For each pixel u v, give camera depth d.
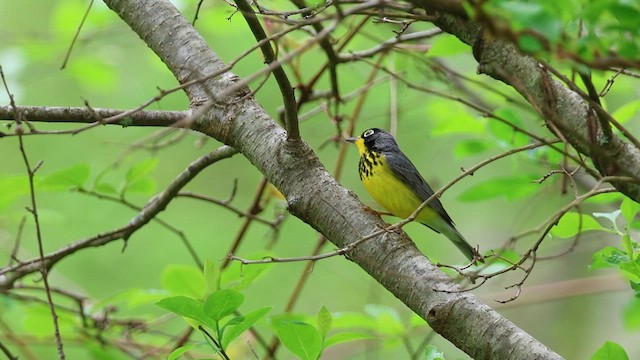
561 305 18.14
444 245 19.31
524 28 5.09
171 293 9.25
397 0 7.54
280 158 7.78
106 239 10.32
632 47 5.19
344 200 7.56
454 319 6.75
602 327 17.61
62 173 9.87
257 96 18.61
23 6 18.94
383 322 10.47
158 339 12.41
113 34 14.59
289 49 12.69
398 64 13.78
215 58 8.54
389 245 7.26
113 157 18.69
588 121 6.98
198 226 19.25
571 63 5.28
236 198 19.61
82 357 17.22
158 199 10.16
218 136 8.17
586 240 16.72
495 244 18.42
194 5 13.86
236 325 7.22
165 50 8.73
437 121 14.52
